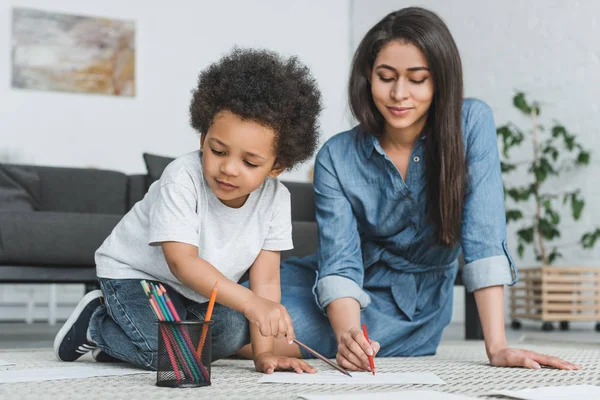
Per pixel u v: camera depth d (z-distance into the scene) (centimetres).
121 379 119
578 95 440
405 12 148
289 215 145
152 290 112
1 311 501
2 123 537
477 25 508
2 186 318
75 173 358
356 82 159
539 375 127
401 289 179
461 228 155
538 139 461
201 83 126
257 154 119
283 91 120
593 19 433
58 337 149
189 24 593
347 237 166
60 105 551
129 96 570
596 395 97
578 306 398
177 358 108
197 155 137
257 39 614
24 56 544
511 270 151
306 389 107
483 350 208
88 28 561
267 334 118
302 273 184
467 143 158
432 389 108
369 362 131
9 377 118
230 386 110
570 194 410
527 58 472
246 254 139
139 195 365
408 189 164
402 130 160
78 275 263
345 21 641
